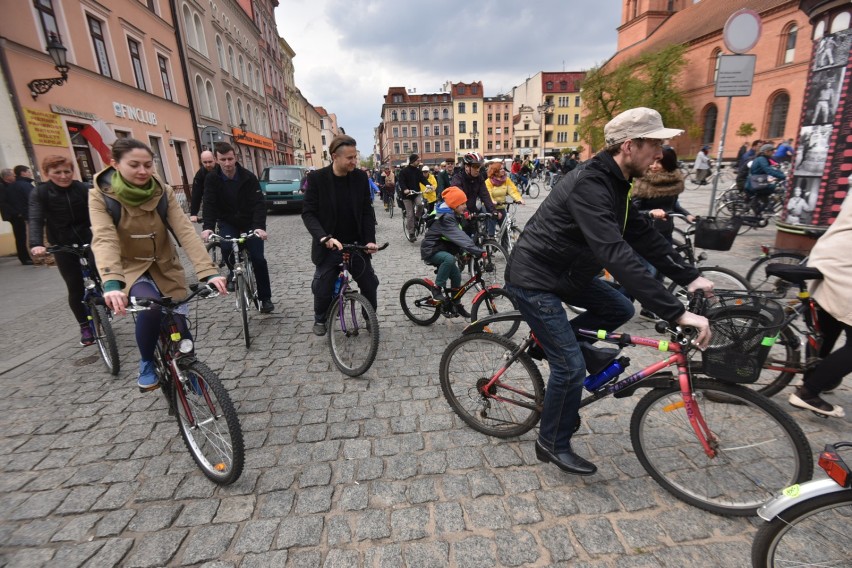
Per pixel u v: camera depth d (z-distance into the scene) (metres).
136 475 2.51
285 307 5.52
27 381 3.73
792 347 2.79
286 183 17.89
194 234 2.71
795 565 1.62
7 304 6.21
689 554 1.88
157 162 16.91
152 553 1.98
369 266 4.00
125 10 15.06
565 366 2.19
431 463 2.52
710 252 7.08
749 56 6.23
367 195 3.92
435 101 84.75
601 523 2.06
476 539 1.99
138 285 2.65
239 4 30.23
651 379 2.16
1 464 2.65
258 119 34.03
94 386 3.60
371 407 3.14
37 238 3.92
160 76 17.50
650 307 1.84
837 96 5.32
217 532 2.09
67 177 3.93
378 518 2.13
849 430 2.62
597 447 2.60
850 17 5.10
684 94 36.16
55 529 2.14
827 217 5.62
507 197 7.52
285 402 3.24
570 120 74.69
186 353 2.45
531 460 2.51
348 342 3.85
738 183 11.48
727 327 1.99
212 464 2.50
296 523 2.12
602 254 1.86
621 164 1.95
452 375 2.88
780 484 1.98
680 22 40.91
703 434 2.11
